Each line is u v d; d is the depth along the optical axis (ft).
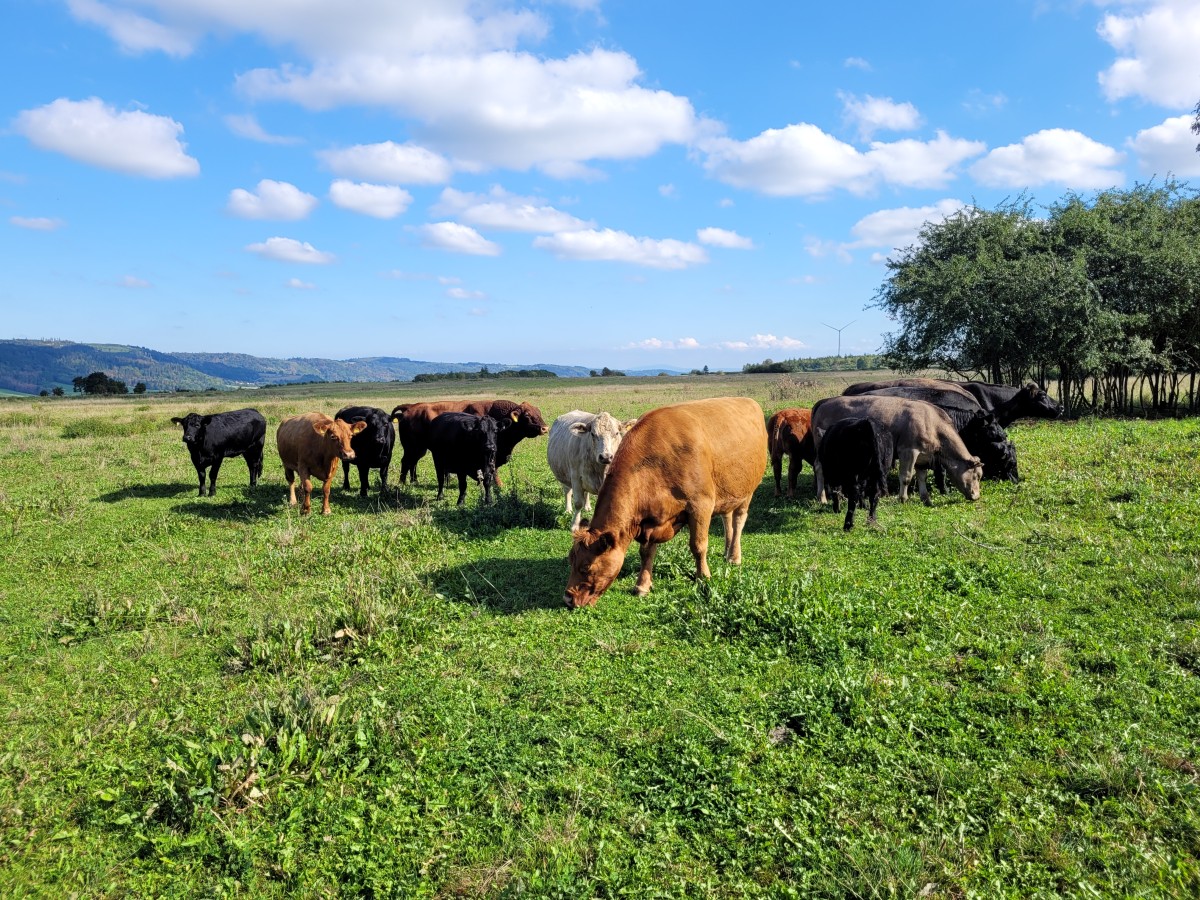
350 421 40.47
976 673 17.26
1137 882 11.03
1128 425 52.19
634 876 11.80
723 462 24.17
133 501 41.68
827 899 11.24
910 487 38.91
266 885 12.29
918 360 76.07
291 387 382.83
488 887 11.89
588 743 15.43
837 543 28.73
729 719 15.87
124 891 12.39
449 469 40.75
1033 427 60.18
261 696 17.75
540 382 321.93
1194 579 21.17
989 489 36.09
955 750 14.32
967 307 67.56
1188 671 16.79
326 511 38.34
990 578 22.98
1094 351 64.49
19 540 33.73
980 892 11.03
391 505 40.73
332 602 23.02
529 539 31.07
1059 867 11.51
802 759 14.42
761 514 34.81
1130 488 31.60
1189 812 12.24
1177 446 38.34
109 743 16.67
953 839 12.05
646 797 13.70
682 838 12.72
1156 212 71.82
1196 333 71.15
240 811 13.71
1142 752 13.80
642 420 23.57
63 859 13.00
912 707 15.87
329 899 11.93
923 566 24.77
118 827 13.87
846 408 36.40
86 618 23.84
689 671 18.34
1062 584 22.38
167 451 61.00
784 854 12.17
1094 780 13.14
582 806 13.51
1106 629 19.10
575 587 21.79
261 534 33.91
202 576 28.02
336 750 15.12
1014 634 19.11
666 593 23.43
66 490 44.04
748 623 20.18
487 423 38.19
